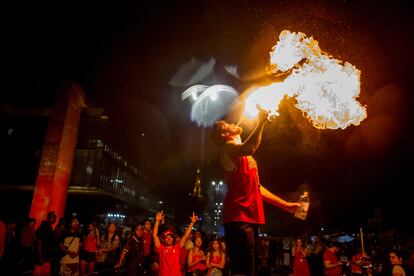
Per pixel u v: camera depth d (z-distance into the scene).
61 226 11.09
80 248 9.84
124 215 31.70
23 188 22.36
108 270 9.59
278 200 2.33
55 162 18.67
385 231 12.16
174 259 6.12
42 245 9.44
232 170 2.04
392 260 7.18
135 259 7.83
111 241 10.77
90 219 26.12
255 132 1.88
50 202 18.02
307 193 2.34
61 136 19.17
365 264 8.07
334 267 9.23
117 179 27.59
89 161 23.69
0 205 23.27
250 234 1.90
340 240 16.58
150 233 8.40
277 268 18.11
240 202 1.96
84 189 23.12
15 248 9.52
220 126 2.19
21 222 9.80
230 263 1.91
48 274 9.49
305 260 10.02
